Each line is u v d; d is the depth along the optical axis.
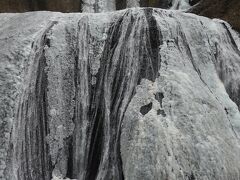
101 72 11.15
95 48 11.55
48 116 10.57
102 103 10.68
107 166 9.70
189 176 8.95
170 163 8.98
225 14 13.29
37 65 11.21
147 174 8.92
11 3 16.70
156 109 9.84
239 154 9.69
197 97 10.20
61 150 10.26
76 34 11.80
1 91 10.77
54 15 12.76
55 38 11.61
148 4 18.80
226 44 12.37
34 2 17.67
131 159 9.21
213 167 9.15
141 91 10.29
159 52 10.99
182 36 11.66
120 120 10.09
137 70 10.81
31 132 10.44
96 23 11.98
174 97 10.04
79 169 10.10
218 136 9.73
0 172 9.65
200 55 11.58
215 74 11.38
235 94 11.39
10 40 11.96
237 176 9.34
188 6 16.70
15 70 11.13
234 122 10.45
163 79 10.40
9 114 10.40
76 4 19.41
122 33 11.59
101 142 10.16
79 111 10.73
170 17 12.08
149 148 9.18
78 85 11.05
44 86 10.90
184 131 9.52
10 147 10.04
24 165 10.07
